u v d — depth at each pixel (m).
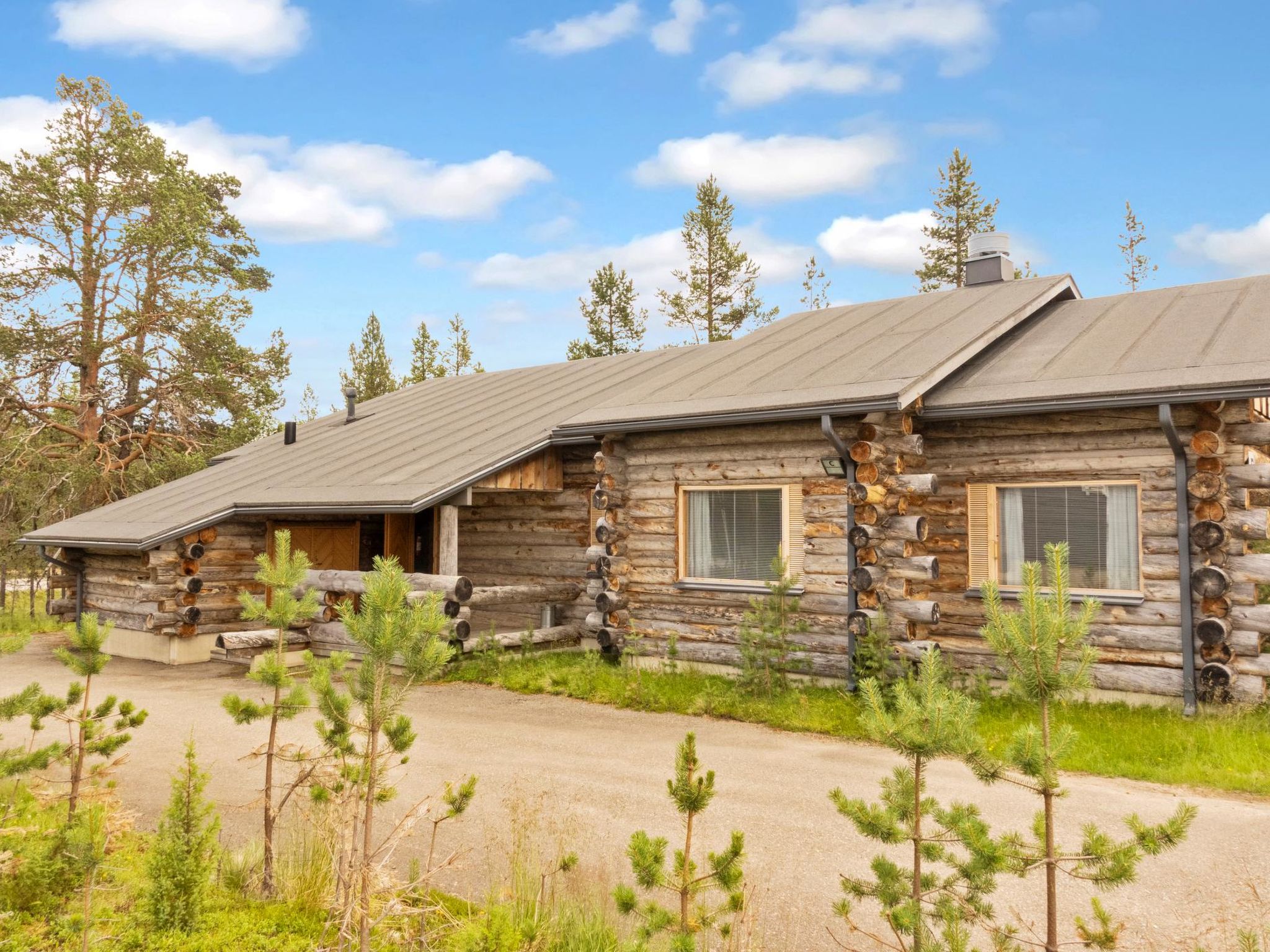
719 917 4.88
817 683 10.94
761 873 5.58
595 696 10.87
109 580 16.48
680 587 12.12
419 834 6.32
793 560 11.30
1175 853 5.80
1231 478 9.23
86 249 26.08
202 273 27.67
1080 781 7.42
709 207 36.41
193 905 4.72
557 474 15.05
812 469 11.09
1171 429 9.09
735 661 11.47
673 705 10.26
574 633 14.29
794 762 8.07
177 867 4.71
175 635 14.70
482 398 19.44
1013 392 10.11
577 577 15.09
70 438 27.22
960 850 5.86
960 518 10.84
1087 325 12.25
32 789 5.64
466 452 14.70
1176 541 9.42
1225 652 9.15
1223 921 4.85
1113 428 9.80
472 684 11.88
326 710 4.80
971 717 3.78
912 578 10.29
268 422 28.27
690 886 3.84
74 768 5.61
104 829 4.75
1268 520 9.08
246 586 15.71
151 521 15.54
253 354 28.52
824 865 5.71
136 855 5.71
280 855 5.56
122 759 5.86
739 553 11.84
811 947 4.68
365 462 15.78
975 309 13.33
